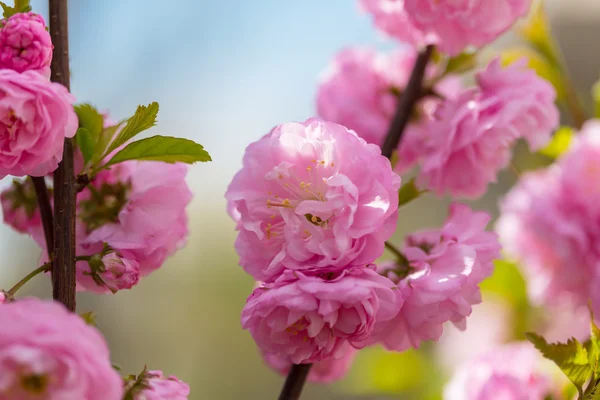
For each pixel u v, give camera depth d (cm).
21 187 41
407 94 44
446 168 43
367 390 59
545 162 54
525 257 50
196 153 39
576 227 48
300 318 37
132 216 40
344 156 38
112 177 41
